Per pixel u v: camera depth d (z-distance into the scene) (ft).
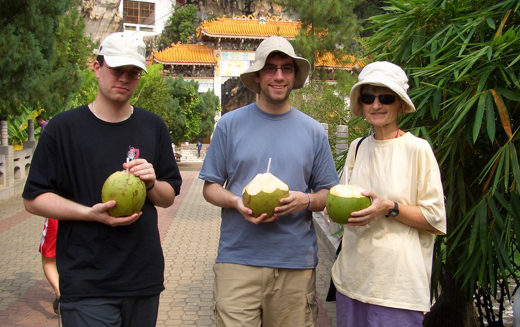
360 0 60.03
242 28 110.11
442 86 9.75
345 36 57.93
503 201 8.79
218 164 8.75
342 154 13.57
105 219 6.90
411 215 7.36
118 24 128.16
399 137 7.87
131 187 6.84
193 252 22.21
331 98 39.42
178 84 79.46
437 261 10.46
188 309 14.92
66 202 7.11
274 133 8.49
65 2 39.42
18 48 33.37
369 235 7.75
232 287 8.20
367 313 7.73
